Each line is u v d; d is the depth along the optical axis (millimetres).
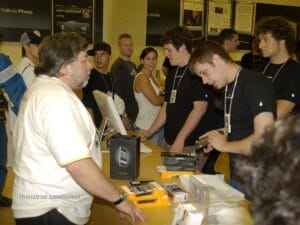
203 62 1667
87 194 1414
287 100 2150
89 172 1260
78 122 1295
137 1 5277
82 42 1442
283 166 427
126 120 3080
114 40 5191
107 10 5137
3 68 2613
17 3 4629
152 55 3258
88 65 1491
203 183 1422
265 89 1558
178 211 1288
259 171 449
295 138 436
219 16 5902
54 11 4840
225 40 3789
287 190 414
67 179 1337
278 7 6332
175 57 2299
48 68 1396
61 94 1305
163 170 1848
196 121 2232
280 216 412
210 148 1804
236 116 1671
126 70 3807
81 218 1421
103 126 2312
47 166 1319
